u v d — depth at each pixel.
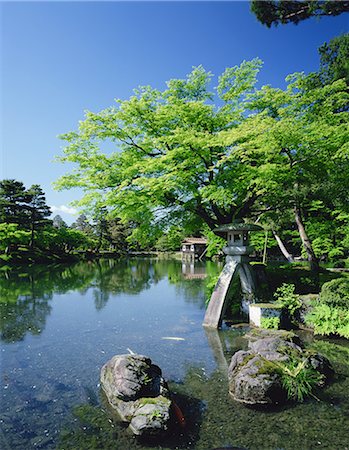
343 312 8.56
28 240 39.56
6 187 40.72
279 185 9.95
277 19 9.97
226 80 10.98
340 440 4.19
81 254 50.41
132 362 5.39
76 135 10.30
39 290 18.45
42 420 4.79
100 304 14.31
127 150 10.58
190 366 6.85
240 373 5.49
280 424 4.57
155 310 12.89
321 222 13.50
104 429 4.52
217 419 4.72
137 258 54.78
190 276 25.75
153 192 9.54
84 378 6.31
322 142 8.71
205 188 9.05
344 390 5.56
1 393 5.71
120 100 10.20
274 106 10.19
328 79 12.93
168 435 4.31
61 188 10.27
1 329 10.20
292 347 6.34
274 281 11.22
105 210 10.64
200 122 10.01
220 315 9.88
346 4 8.96
